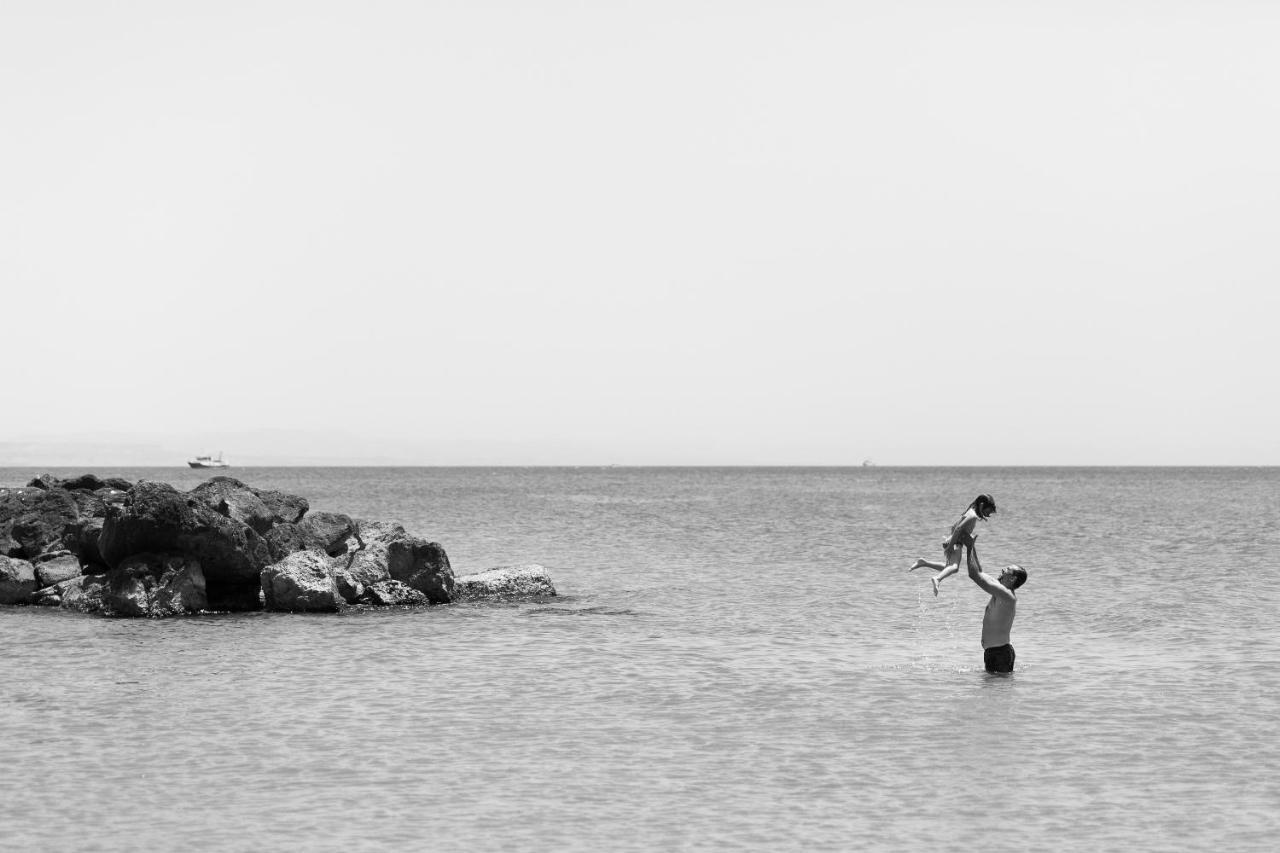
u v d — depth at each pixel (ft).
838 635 103.04
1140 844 48.78
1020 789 55.98
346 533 128.47
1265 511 350.02
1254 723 68.69
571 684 80.64
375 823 51.24
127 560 116.98
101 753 62.08
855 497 495.41
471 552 197.67
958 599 129.08
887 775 58.29
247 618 112.37
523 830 50.42
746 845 48.62
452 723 69.10
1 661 89.15
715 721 69.62
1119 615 114.62
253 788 56.08
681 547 208.64
